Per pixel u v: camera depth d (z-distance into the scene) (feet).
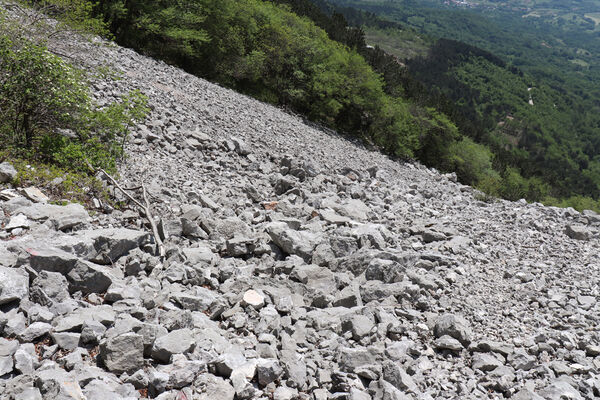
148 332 16.33
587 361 21.65
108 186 32.17
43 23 50.06
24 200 24.57
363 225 35.40
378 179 74.13
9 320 15.57
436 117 189.67
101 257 22.29
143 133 47.75
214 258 25.82
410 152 164.66
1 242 19.66
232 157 56.18
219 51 141.38
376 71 211.20
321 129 142.20
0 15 36.96
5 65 32.17
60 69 34.17
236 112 84.38
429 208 55.52
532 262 36.83
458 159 192.95
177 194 35.88
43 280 17.85
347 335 20.12
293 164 57.06
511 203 70.69
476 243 40.86
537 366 20.65
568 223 49.88
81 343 15.97
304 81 157.58
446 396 17.53
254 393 15.28
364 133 177.27
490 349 21.09
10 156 30.53
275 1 203.72
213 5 138.00
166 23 121.90
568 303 29.01
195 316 19.11
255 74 143.84
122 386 13.92
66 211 24.26
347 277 26.23
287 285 24.08
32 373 13.88
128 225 27.55
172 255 24.56
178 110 63.52
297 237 29.22
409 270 28.32
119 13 107.96
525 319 25.72
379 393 15.87
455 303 26.23
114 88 56.90
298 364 17.20
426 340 21.54
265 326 19.57
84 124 36.55
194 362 15.42
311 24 187.52
